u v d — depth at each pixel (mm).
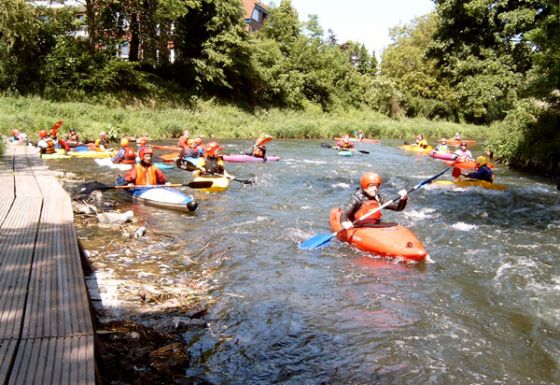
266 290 5414
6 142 16609
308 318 4758
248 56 36562
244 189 11531
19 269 3670
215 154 12195
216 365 3785
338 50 52719
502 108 39219
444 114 55344
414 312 4980
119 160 13953
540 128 17828
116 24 31859
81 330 2736
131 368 3506
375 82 52062
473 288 5664
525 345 4367
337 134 35281
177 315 4590
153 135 25188
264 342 4230
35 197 6523
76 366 2367
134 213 8773
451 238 7773
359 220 7090
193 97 33219
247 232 7730
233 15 35125
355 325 4648
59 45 27172
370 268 6250
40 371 2312
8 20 23656
